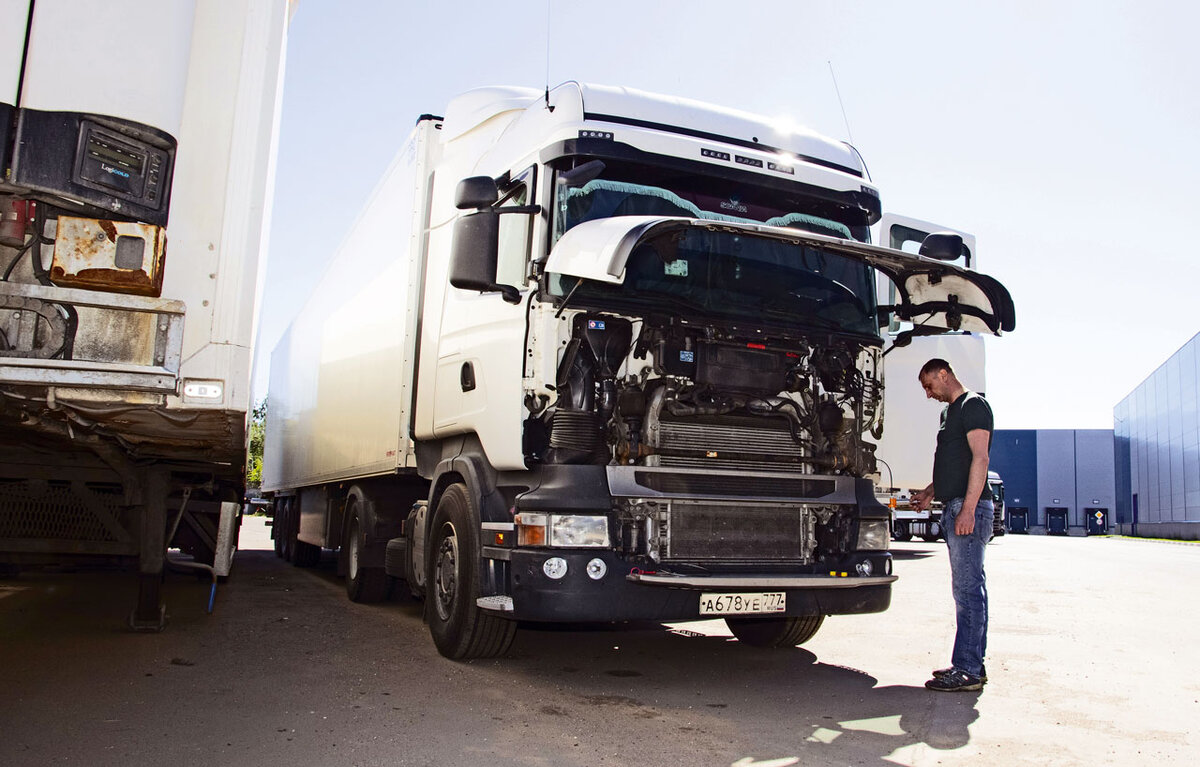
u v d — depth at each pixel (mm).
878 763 4020
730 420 5496
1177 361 57531
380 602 9008
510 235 5719
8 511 6508
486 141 7000
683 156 5777
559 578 4949
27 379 3725
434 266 7168
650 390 5324
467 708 4762
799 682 5637
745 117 6348
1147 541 42531
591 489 5066
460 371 6250
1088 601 10234
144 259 3844
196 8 4312
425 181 7543
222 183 4266
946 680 5457
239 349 4219
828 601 5457
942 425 5863
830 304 5996
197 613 7902
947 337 7613
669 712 4812
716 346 5434
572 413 5188
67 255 3756
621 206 5617
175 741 4027
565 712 4746
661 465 5270
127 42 3916
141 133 3920
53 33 3766
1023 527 70312
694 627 7910
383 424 7938
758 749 4176
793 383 5668
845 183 6320
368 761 3842
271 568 13273
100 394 3977
